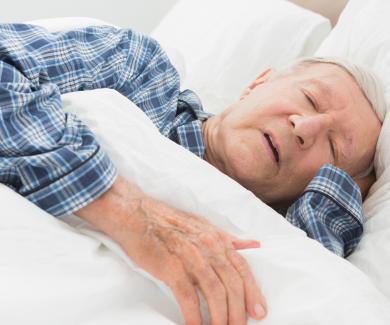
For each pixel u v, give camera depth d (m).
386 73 1.22
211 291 0.67
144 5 2.21
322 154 1.03
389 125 1.08
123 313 0.66
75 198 0.72
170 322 0.66
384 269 0.89
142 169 0.78
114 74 1.07
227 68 1.63
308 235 0.93
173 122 1.12
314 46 1.64
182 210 0.79
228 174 1.06
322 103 1.04
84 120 0.81
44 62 0.95
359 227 0.97
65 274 0.66
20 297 0.61
